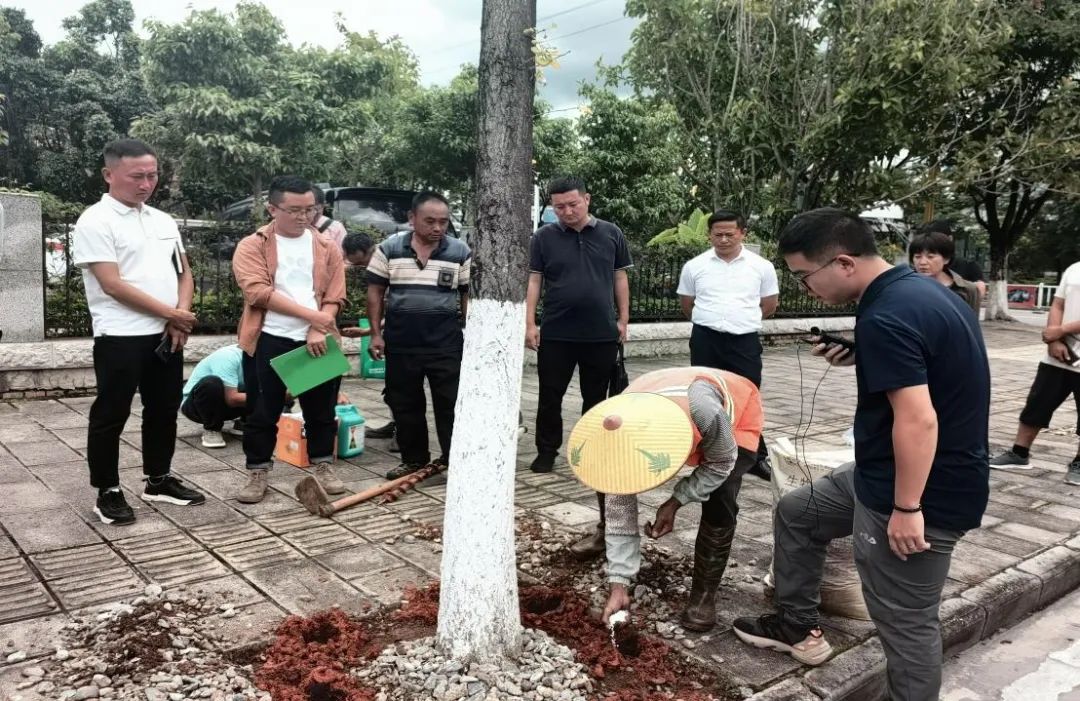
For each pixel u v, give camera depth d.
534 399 7.49
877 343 2.03
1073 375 5.24
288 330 4.07
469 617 2.50
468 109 15.45
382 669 2.47
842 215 2.19
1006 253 19.89
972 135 15.37
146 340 3.65
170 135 14.25
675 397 2.55
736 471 2.76
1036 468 5.61
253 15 14.48
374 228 9.19
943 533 2.12
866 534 2.24
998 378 10.29
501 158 2.46
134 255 3.59
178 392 3.93
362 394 7.40
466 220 17.89
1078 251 30.30
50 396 6.50
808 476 2.83
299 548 3.54
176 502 4.04
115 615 2.76
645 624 2.93
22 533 3.57
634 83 13.85
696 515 4.18
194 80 13.72
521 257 2.52
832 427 6.77
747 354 4.95
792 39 12.47
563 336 4.77
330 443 4.32
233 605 2.94
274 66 14.53
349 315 8.05
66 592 2.99
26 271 6.37
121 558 3.34
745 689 2.55
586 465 2.39
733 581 3.37
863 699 2.69
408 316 4.49
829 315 13.48
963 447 2.08
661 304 10.52
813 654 2.70
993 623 3.38
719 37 12.66
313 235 4.25
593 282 4.73
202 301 7.39
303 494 3.98
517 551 3.59
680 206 15.05
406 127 15.88
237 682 2.38
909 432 1.98
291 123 14.11
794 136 12.41
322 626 2.79
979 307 4.38
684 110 13.64
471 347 2.54
